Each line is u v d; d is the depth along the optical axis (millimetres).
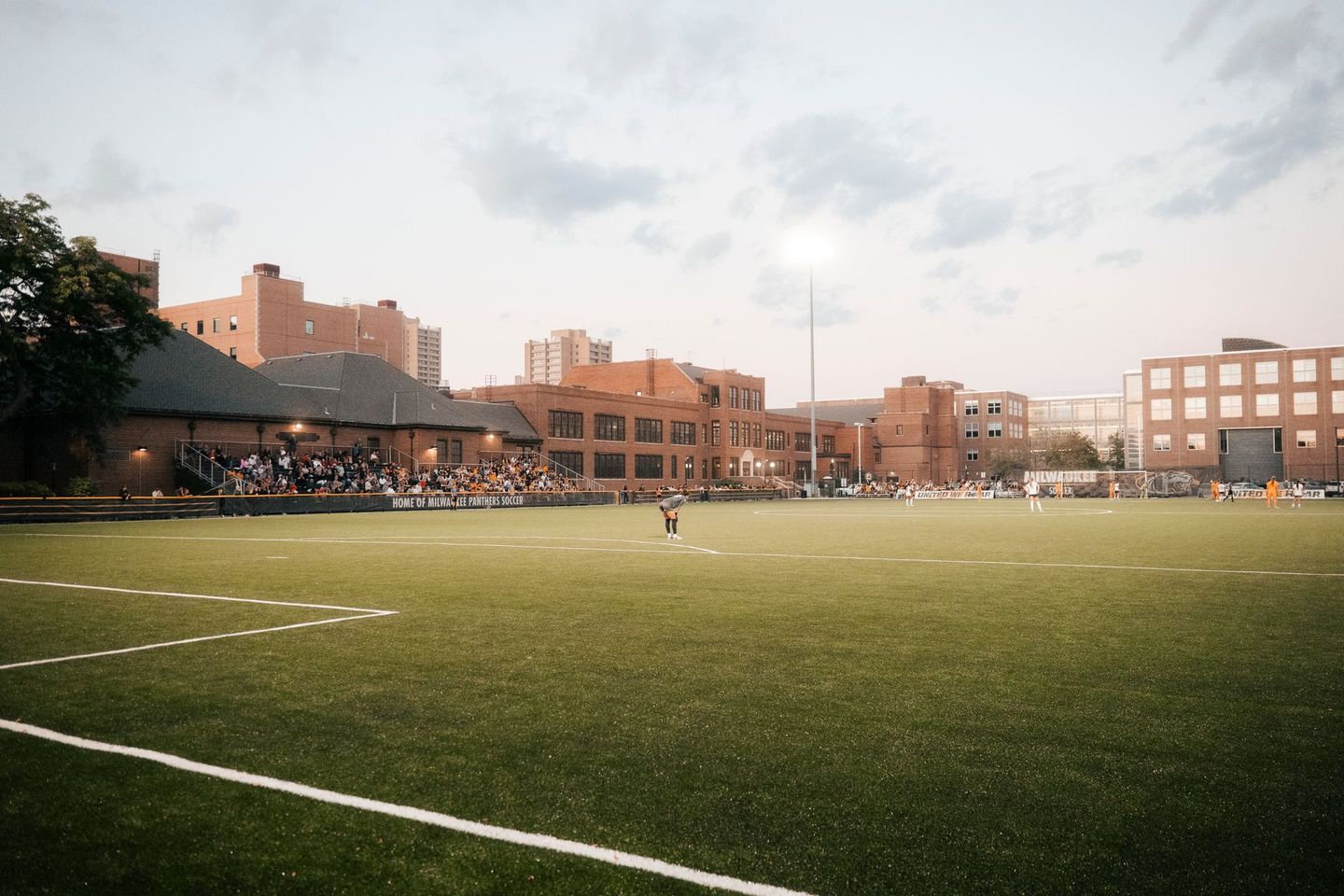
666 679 6910
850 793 4438
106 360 38062
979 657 7723
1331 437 88500
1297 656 7742
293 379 59906
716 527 30219
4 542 22516
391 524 33594
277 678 6938
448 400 63625
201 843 3885
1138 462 109125
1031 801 4336
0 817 4172
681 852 3762
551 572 14797
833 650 8062
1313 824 4043
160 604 11000
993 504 62594
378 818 4141
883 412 126500
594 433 74062
